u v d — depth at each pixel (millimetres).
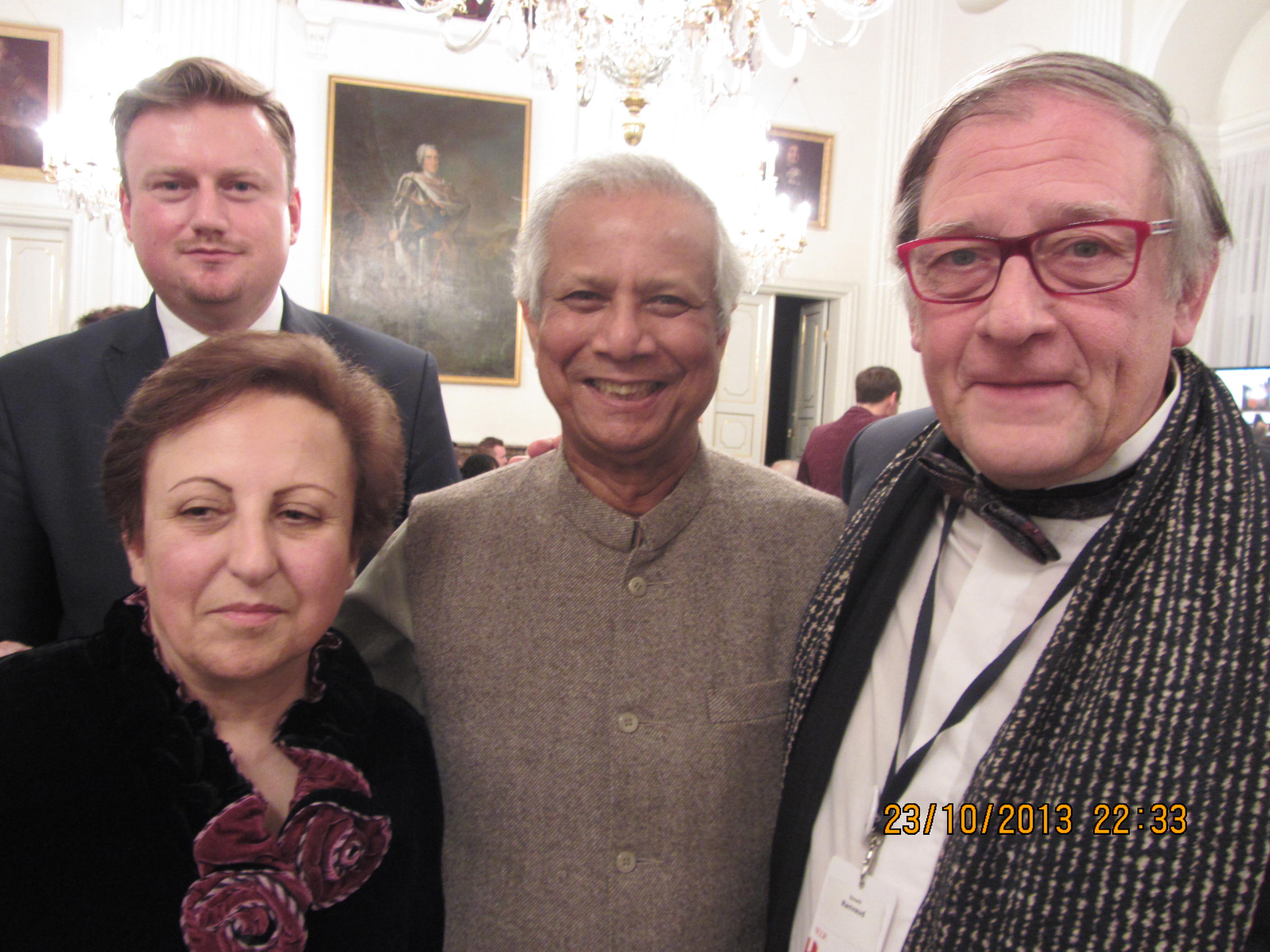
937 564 1177
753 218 4645
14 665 978
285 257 1659
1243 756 783
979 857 878
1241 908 748
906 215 1083
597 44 3826
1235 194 6387
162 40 6895
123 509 986
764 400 9430
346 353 1807
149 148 1510
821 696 1205
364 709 1082
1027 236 912
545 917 1192
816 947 1076
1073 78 933
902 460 1302
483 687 1272
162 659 989
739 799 1250
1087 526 1018
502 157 8109
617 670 1261
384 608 1375
